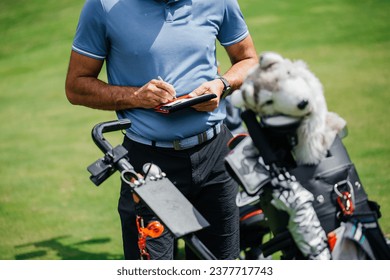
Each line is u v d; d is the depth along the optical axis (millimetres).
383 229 9047
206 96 6293
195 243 5234
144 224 6391
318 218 5270
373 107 15078
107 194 11938
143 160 6617
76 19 27359
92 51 6652
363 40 20688
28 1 30281
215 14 6773
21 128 16797
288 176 5223
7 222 10844
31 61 23578
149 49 6457
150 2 6488
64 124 16844
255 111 5309
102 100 6594
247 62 7164
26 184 12711
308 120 5219
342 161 5395
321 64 18703
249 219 7922
